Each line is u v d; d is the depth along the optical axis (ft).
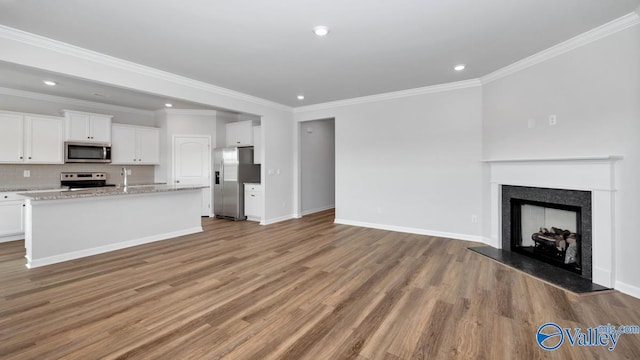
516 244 12.47
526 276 9.89
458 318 7.20
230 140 22.59
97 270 10.55
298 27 8.95
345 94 17.10
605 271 8.84
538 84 11.12
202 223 19.49
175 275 10.07
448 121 15.12
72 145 17.04
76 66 10.36
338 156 19.10
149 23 8.66
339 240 14.82
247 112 17.62
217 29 9.06
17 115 15.26
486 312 7.47
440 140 15.39
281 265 11.09
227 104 16.14
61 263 11.34
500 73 12.80
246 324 6.97
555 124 10.49
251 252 12.78
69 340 6.29
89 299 8.22
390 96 16.80
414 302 8.05
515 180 12.05
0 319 7.12
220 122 22.36
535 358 5.69
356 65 12.25
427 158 15.81
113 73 11.33
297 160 21.21
